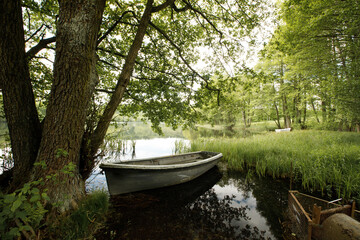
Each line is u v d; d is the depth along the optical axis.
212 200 3.43
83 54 2.18
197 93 4.91
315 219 1.87
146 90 5.05
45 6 3.57
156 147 9.60
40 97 4.12
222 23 5.52
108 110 3.28
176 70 5.16
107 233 2.28
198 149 7.75
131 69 3.39
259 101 17.17
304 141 7.73
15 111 2.30
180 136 16.11
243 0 4.79
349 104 7.01
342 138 7.23
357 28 6.28
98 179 4.44
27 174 2.34
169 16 5.46
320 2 6.71
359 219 2.08
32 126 2.48
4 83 2.18
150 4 3.48
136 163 4.51
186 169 4.24
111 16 4.37
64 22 2.09
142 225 2.51
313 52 8.36
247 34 5.18
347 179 3.51
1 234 1.47
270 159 5.37
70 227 2.13
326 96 8.74
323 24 7.20
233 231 2.41
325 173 3.90
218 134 16.25
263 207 3.12
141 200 3.34
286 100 16.56
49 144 2.22
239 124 27.70
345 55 7.86
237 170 5.47
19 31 2.20
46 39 3.42
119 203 3.17
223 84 5.15
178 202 3.32
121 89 3.33
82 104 2.38
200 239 2.22
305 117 15.37
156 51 5.20
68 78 2.15
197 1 5.10
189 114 5.01
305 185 4.00
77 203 2.51
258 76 5.10
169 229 2.43
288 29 8.32
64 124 2.24
